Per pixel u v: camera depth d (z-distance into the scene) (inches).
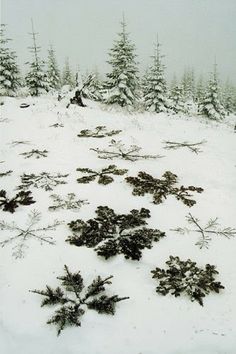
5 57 1198.9
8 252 259.6
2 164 419.2
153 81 1215.6
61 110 680.4
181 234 286.7
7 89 1218.0
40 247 265.1
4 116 632.4
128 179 368.2
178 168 411.2
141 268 245.4
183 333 193.6
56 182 364.8
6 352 180.4
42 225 292.5
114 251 253.6
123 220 287.0
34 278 234.5
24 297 217.8
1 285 227.8
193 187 358.9
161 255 259.9
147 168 407.5
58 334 189.0
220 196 349.1
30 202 323.6
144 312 207.5
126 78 966.4
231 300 217.8
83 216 306.3
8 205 317.1
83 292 219.9
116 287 226.8
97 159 429.1
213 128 658.2
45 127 558.3
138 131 559.5
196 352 182.7
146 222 299.0
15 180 374.6
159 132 562.6
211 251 266.7
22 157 435.2
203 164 424.2
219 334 192.9
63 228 289.0
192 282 226.7
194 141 519.5
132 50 1000.2
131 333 192.9
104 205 325.1
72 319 195.3
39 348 183.2
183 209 322.7
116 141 497.0
